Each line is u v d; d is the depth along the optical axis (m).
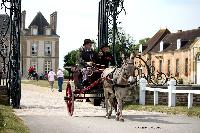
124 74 13.49
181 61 64.81
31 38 87.94
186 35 69.19
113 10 19.20
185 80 63.06
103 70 15.49
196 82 59.62
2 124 11.20
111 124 12.98
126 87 13.70
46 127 12.14
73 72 15.93
